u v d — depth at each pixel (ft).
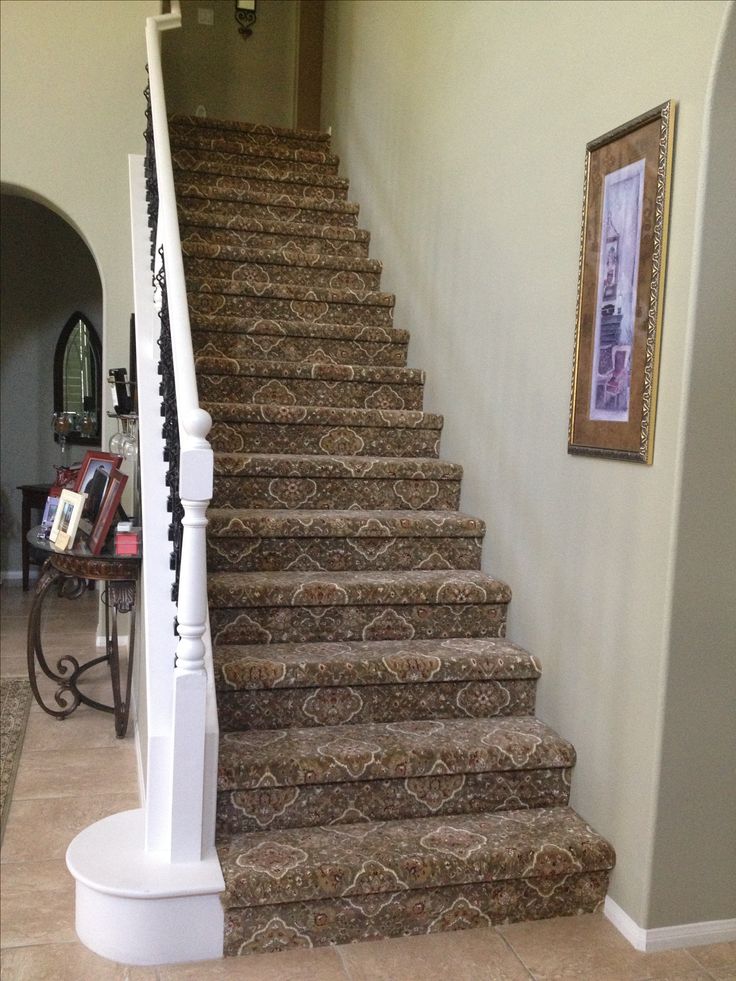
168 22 16.58
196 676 8.59
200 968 8.44
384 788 9.86
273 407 13.62
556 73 11.07
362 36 20.07
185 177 19.20
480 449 13.03
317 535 12.07
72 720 14.43
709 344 8.41
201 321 14.87
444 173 14.73
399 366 16.14
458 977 8.46
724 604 8.79
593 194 9.95
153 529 10.64
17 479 25.73
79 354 25.93
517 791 10.27
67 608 21.71
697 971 8.73
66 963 8.39
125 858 8.84
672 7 8.73
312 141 22.22
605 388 9.70
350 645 11.32
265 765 9.41
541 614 11.15
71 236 25.59
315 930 8.83
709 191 8.21
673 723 8.79
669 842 8.96
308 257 17.01
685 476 8.52
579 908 9.59
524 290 11.82
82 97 17.76
